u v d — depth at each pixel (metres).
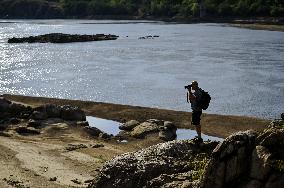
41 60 84.88
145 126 36.09
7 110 40.81
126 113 43.34
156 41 124.00
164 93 54.31
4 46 113.50
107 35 138.88
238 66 74.81
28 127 36.16
